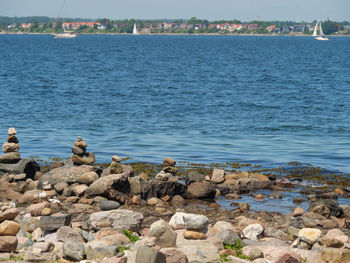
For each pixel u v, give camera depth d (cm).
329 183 1927
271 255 980
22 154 2366
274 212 1559
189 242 1024
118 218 1269
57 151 2444
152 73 8162
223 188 1831
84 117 3634
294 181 1961
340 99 5003
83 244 1031
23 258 952
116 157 1761
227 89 5881
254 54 15125
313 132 3092
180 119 3591
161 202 1656
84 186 1666
